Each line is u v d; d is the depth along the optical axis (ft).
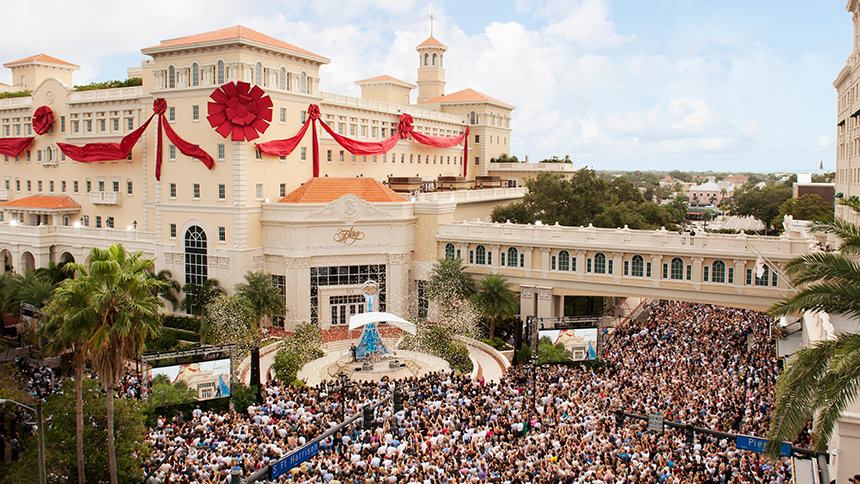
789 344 185.78
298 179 281.95
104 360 115.44
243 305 219.61
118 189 310.24
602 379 169.48
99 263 114.42
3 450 124.47
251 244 257.14
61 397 121.90
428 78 501.97
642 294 239.91
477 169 467.93
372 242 260.21
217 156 256.11
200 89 256.93
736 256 222.89
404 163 381.60
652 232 237.04
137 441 123.34
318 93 289.53
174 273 270.05
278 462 88.28
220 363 164.55
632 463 110.73
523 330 230.68
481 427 129.90
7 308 224.74
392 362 198.70
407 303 271.49
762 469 112.47
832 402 85.05
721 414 135.85
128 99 299.58
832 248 193.67
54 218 320.50
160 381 158.61
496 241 259.39
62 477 115.34
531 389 161.27
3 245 307.99
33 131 344.49
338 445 123.44
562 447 119.03
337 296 258.57
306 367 196.34
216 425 135.44
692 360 185.16
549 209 334.24
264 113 251.19
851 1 233.35
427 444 118.42
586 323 198.39
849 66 244.22
